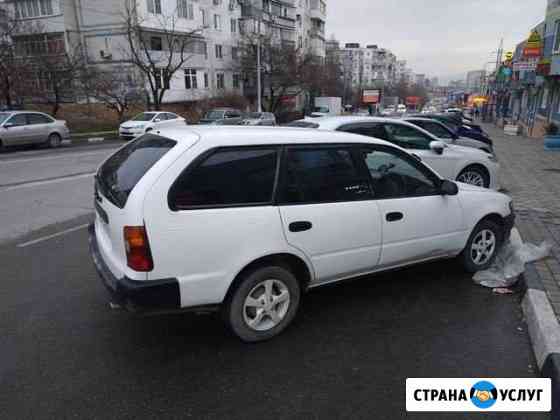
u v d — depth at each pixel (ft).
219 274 9.68
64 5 112.06
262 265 10.41
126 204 9.07
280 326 11.02
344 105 227.61
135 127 70.33
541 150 57.77
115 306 10.19
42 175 35.68
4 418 8.14
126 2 106.93
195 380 9.32
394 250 12.44
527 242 17.22
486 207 14.48
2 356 10.11
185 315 12.12
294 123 24.63
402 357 10.23
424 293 13.64
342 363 9.98
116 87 92.73
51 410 8.37
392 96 312.71
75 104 108.17
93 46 114.73
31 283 14.33
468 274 15.08
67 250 17.69
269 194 10.23
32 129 56.54
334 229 11.10
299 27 192.24
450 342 10.89
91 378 9.34
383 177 12.21
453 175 25.45
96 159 45.88
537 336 10.59
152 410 8.41
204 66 131.75
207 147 9.59
